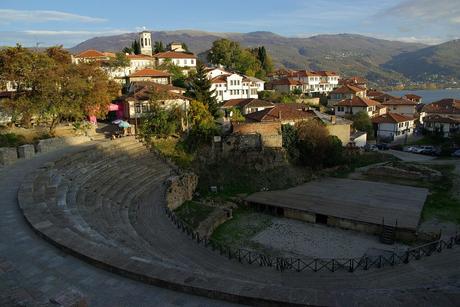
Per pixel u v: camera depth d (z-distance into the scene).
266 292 12.62
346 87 113.44
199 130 55.34
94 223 24.78
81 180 35.34
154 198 37.44
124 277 14.53
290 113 63.66
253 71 127.94
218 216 38.25
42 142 42.94
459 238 29.02
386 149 77.81
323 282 23.09
